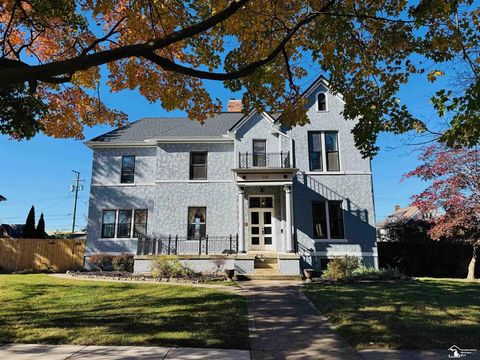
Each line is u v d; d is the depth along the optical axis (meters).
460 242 19.44
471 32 5.93
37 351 5.43
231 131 19.19
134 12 7.94
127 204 20.30
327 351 5.58
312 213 17.92
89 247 19.75
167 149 19.92
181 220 18.98
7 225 30.05
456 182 16.02
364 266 16.70
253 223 18.56
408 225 21.61
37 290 11.25
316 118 18.91
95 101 10.30
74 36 9.65
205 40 8.01
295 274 15.73
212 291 11.25
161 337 6.11
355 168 18.38
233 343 5.90
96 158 20.89
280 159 18.83
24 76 4.78
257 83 8.23
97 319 7.41
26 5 8.59
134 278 14.89
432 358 5.19
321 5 7.46
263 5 7.65
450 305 8.80
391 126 7.61
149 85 8.86
